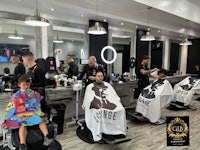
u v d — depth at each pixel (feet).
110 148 8.51
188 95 14.38
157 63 22.24
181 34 22.07
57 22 13.21
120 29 17.43
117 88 13.99
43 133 6.84
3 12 10.82
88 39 14.99
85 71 11.77
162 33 21.20
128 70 18.58
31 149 6.38
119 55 17.85
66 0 11.00
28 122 6.93
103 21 15.10
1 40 11.19
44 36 12.82
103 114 8.02
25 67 10.30
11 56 11.33
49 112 8.23
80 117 12.71
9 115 6.84
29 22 8.56
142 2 11.48
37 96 7.70
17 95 7.29
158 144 8.94
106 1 11.15
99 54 15.52
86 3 11.64
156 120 11.39
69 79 11.90
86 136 9.58
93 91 9.02
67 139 9.41
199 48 25.73
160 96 11.22
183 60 26.89
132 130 10.68
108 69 16.44
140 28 18.10
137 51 18.49
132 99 16.70
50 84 11.25
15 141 6.29
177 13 14.61
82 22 14.67
